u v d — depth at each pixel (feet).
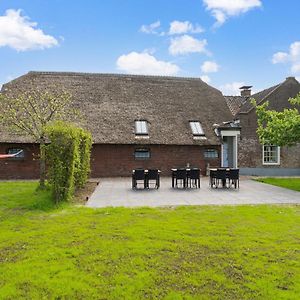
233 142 79.15
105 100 79.05
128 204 38.78
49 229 26.50
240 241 23.38
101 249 21.57
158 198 43.42
